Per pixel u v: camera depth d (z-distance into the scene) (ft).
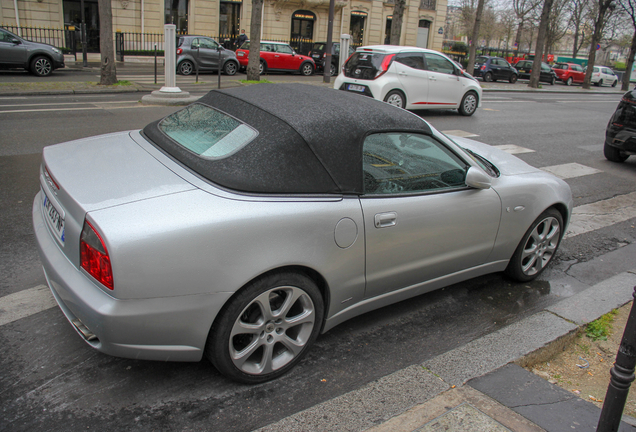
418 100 42.11
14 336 9.93
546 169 27.81
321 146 9.07
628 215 21.09
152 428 7.90
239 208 8.02
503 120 44.55
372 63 40.75
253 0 59.11
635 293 6.47
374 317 11.91
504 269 13.32
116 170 8.79
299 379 9.39
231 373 8.62
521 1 161.07
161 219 7.54
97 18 85.15
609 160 31.17
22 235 14.61
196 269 7.63
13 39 53.67
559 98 75.82
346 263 9.39
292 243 8.43
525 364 10.36
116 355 7.83
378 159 9.96
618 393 6.74
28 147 23.84
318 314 9.38
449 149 11.42
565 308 12.53
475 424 7.97
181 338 7.91
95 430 7.77
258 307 8.68
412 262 10.69
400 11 67.87
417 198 10.41
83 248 7.63
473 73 98.73
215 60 69.72
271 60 77.46
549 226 13.91
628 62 122.01
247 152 8.71
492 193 11.94
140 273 7.32
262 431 7.85
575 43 173.47
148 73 66.69
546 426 8.04
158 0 88.02
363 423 8.16
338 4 104.58
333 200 9.06
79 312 7.69
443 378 9.41
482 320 12.15
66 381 8.80
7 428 7.66
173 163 9.00
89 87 46.73
